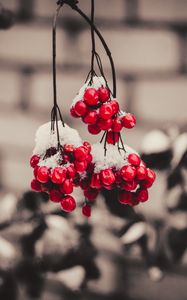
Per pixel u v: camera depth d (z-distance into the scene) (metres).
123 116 0.61
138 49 1.00
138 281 1.00
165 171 0.83
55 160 0.60
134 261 0.99
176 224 0.84
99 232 0.94
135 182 0.61
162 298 0.99
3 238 0.86
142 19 1.00
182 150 0.82
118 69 1.00
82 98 0.61
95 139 0.99
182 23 0.99
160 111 1.00
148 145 0.82
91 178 0.62
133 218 0.82
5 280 0.84
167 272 0.99
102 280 1.00
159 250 0.84
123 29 1.00
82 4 1.01
